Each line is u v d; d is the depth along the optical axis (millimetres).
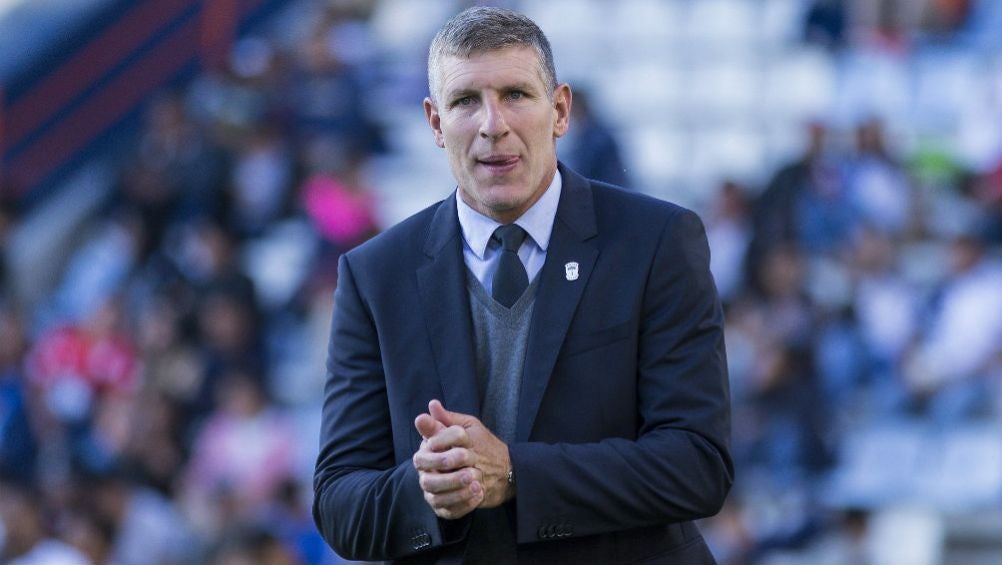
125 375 35969
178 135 42125
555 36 49312
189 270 38344
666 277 9234
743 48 47531
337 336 9727
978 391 32719
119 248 41125
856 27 46312
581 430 9102
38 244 43312
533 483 8734
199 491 32312
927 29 45312
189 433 34219
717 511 9180
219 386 34719
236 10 48312
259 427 32906
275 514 31344
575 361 9141
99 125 46062
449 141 9227
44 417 34844
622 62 48219
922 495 31828
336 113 42781
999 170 39531
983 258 34906
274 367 36719
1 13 47500
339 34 47219
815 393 32031
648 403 9188
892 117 43656
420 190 43500
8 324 36406
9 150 45094
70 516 30047
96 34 46906
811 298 33594
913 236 37781
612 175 34125
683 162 45562
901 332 33812
